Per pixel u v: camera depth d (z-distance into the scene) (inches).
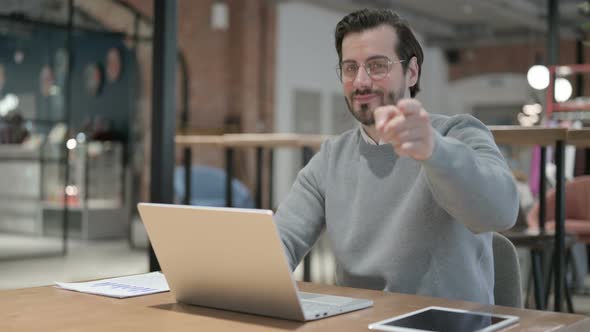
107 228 344.2
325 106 510.6
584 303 187.5
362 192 67.9
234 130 465.7
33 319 47.5
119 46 382.9
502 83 616.1
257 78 472.7
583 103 241.0
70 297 55.5
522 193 207.9
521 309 50.0
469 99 632.4
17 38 367.6
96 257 283.9
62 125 362.6
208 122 457.7
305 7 488.1
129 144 370.3
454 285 63.7
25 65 370.3
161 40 123.4
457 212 53.7
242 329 44.9
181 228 50.3
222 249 48.6
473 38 587.8
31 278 230.8
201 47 452.4
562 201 109.1
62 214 334.3
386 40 64.0
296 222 71.4
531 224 171.0
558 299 110.8
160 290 57.9
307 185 73.2
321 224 73.2
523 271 175.5
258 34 471.8
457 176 50.8
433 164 49.7
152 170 123.9
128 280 63.1
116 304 52.8
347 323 46.2
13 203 341.1
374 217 66.9
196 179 310.2
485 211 52.7
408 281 64.5
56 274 239.8
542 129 106.1
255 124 469.4
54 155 334.6
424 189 63.8
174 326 45.7
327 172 71.6
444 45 601.9
